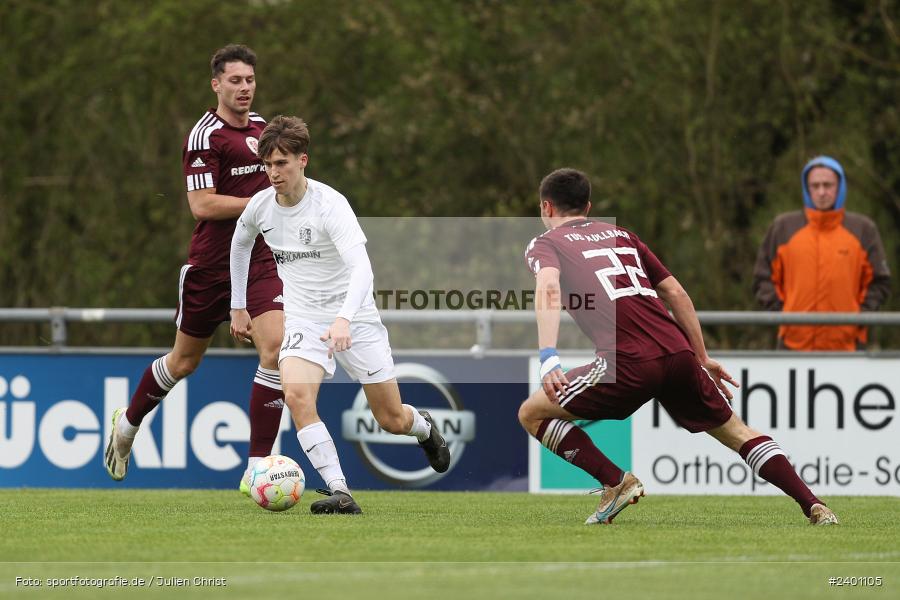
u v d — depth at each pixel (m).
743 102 58.94
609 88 61.06
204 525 21.33
